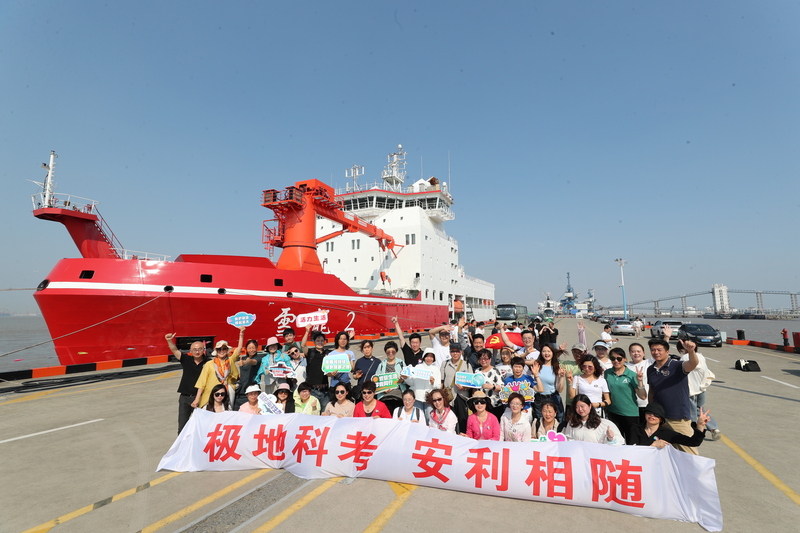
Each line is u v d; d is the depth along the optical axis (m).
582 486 4.39
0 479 5.45
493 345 9.59
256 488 5.01
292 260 20.72
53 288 13.91
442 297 39.09
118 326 14.85
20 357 29.56
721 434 7.21
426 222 36.22
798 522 4.16
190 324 15.96
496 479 4.61
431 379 6.21
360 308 24.09
